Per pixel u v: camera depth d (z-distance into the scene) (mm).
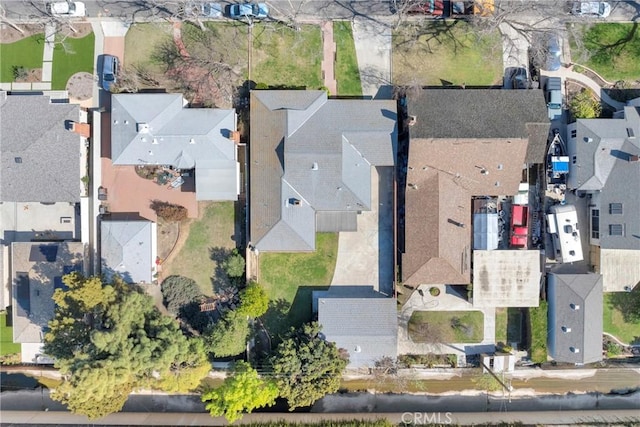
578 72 42875
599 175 40500
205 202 42906
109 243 40781
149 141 40156
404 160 41750
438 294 43094
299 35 42938
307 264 43125
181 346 38062
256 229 40812
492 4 42031
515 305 41500
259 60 42844
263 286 43125
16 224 43094
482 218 41531
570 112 42281
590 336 40688
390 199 42938
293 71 42938
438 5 42125
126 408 43906
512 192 40688
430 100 40469
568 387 43625
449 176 40344
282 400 43781
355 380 43719
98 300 36438
